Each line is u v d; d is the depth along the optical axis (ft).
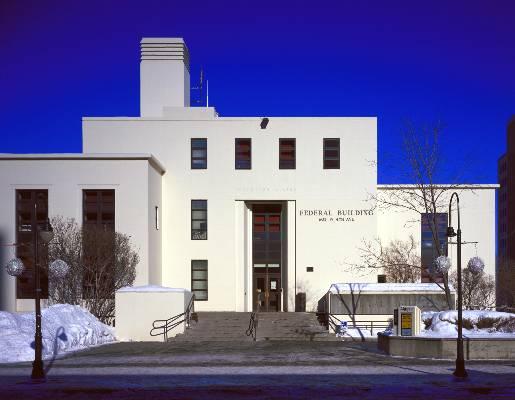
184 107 130.62
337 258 125.39
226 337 96.53
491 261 129.49
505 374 60.75
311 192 126.62
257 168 126.93
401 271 125.18
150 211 114.42
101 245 105.50
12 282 110.32
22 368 64.85
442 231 130.62
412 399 48.98
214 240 125.80
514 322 78.89
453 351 71.31
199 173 126.62
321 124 127.75
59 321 85.87
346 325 100.58
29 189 112.47
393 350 74.54
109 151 126.52
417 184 119.65
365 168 127.03
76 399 48.24
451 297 103.76
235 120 127.44
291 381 56.85
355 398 49.29
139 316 97.14
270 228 131.75
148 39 138.41
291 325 105.50
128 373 61.36
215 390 52.34
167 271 124.98
